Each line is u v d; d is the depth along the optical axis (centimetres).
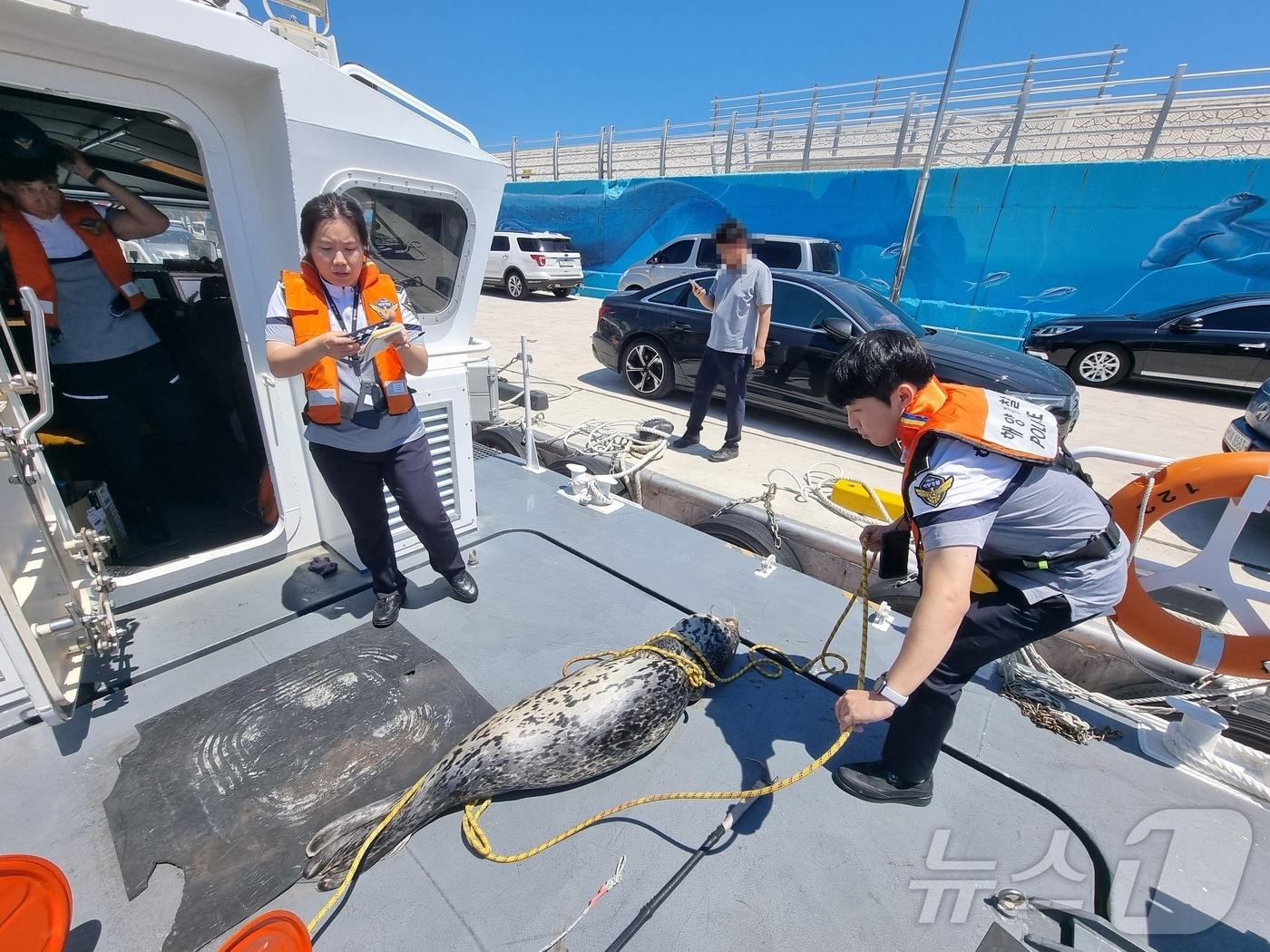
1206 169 922
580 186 1628
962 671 160
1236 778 182
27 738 185
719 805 171
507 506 346
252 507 309
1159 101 1092
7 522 168
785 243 943
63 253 227
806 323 587
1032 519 145
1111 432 654
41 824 159
